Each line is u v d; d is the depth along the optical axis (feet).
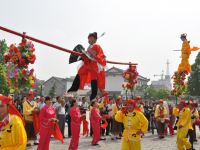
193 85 133.18
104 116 29.53
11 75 16.20
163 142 32.32
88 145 29.32
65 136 37.19
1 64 145.38
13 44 16.48
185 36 30.78
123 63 18.07
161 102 36.65
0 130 11.79
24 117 28.22
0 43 156.04
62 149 26.55
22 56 16.38
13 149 11.51
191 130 26.32
